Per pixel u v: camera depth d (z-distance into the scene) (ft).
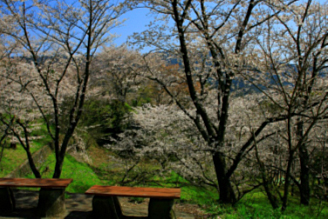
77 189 40.86
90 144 63.05
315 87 26.00
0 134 42.55
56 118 31.40
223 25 30.42
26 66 32.50
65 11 29.81
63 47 32.50
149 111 44.70
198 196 35.29
